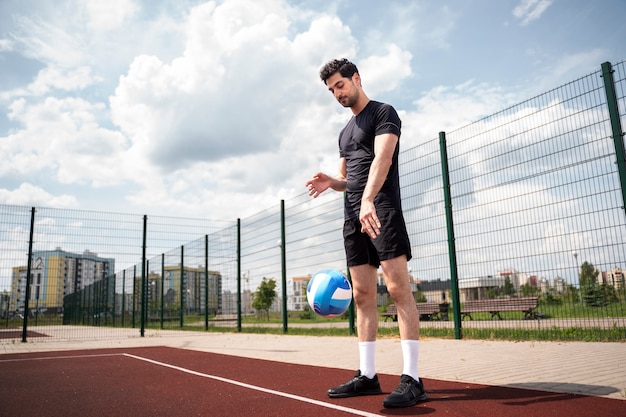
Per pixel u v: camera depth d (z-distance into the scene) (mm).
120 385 3611
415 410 2363
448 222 6785
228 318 12711
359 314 2949
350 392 2795
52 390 3459
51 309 13633
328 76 2906
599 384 2922
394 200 2787
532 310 9500
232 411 2504
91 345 8547
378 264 2979
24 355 6719
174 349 7289
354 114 3008
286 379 3676
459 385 3104
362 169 2893
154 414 2508
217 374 4102
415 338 2650
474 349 5398
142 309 11711
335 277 2902
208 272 13703
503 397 2629
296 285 26781
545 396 2613
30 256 10125
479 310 10680
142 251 11820
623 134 5070
